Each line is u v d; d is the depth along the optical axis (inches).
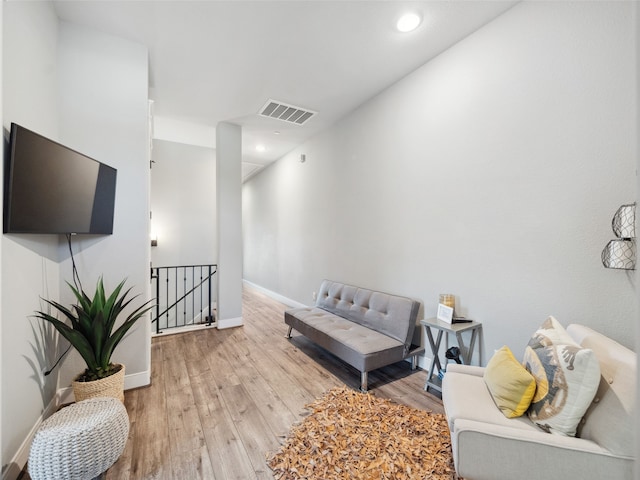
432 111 101.3
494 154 82.9
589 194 64.8
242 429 72.1
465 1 76.2
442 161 98.0
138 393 88.9
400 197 114.8
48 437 48.0
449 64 95.3
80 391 70.6
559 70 69.4
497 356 62.1
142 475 57.8
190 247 192.4
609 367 46.0
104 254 88.2
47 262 73.8
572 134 67.4
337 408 80.3
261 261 262.5
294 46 94.3
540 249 73.2
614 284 61.0
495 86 82.4
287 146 195.5
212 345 131.0
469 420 49.3
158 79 113.3
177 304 187.2
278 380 98.0
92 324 72.8
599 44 63.3
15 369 57.2
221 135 155.6
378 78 113.3
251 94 125.3
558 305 69.9
